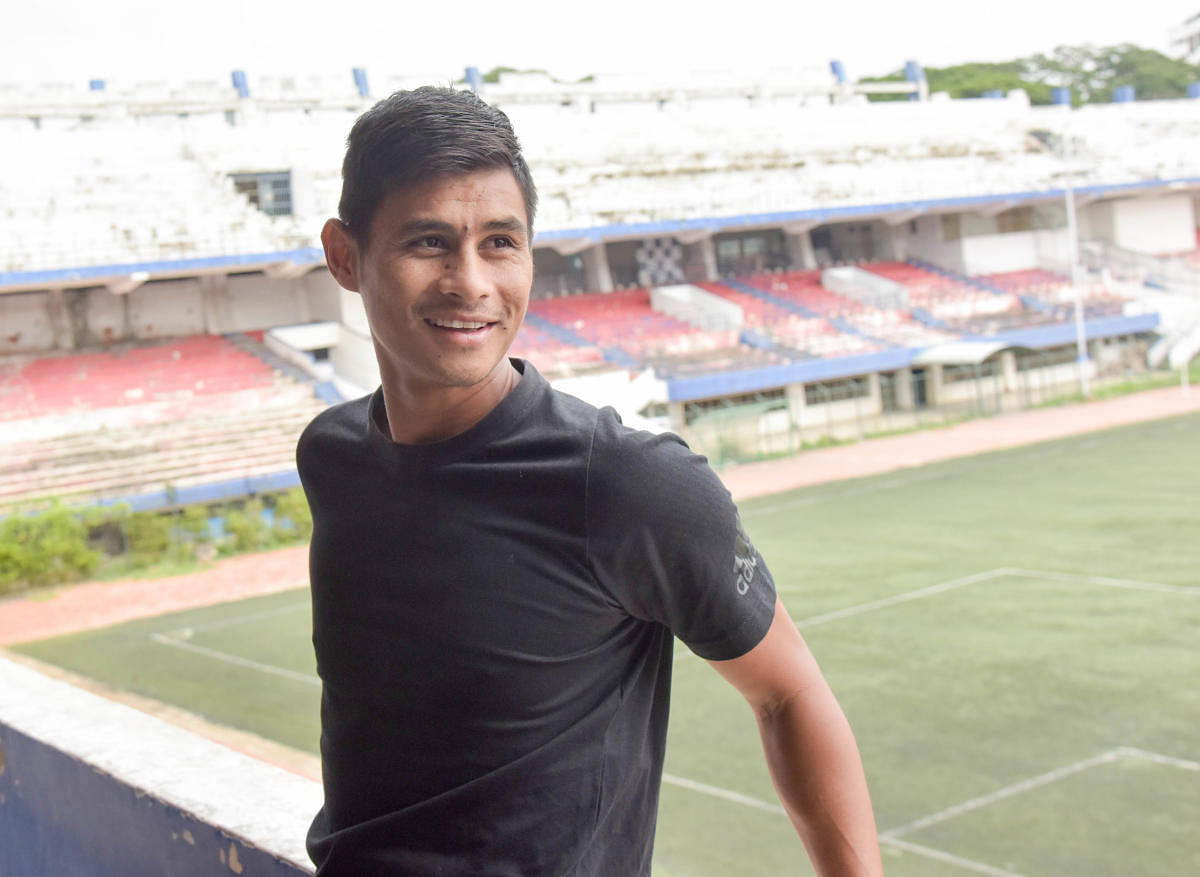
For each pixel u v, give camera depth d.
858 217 42.09
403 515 1.53
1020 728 10.62
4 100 35.56
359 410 1.70
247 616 18.45
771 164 43.12
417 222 1.43
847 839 1.49
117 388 30.27
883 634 14.24
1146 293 44.12
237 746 11.97
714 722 11.39
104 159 33.62
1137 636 13.27
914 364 37.28
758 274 43.50
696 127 43.75
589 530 1.45
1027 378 39.09
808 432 34.88
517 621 1.47
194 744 2.78
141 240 30.16
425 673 1.51
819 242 45.97
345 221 1.53
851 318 39.66
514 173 1.49
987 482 25.09
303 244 31.59
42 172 32.38
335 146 36.34
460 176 1.43
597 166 39.97
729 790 9.66
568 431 1.48
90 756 2.70
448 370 1.46
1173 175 47.31
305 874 2.06
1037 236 46.12
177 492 25.17
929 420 35.62
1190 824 8.36
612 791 1.54
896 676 12.51
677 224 37.34
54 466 26.64
